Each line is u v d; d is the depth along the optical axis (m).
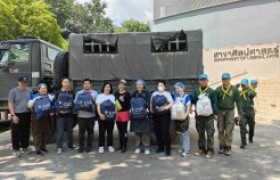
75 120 10.03
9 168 7.57
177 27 32.53
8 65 11.40
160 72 9.50
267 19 25.42
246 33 26.58
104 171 7.25
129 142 10.21
